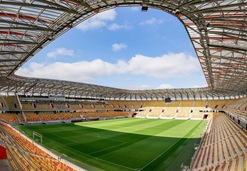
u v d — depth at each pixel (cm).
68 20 1900
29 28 1784
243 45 2202
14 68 3494
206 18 1584
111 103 9656
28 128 4869
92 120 7256
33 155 2217
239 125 3325
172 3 1577
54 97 7612
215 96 8756
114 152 2748
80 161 2341
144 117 8788
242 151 1997
